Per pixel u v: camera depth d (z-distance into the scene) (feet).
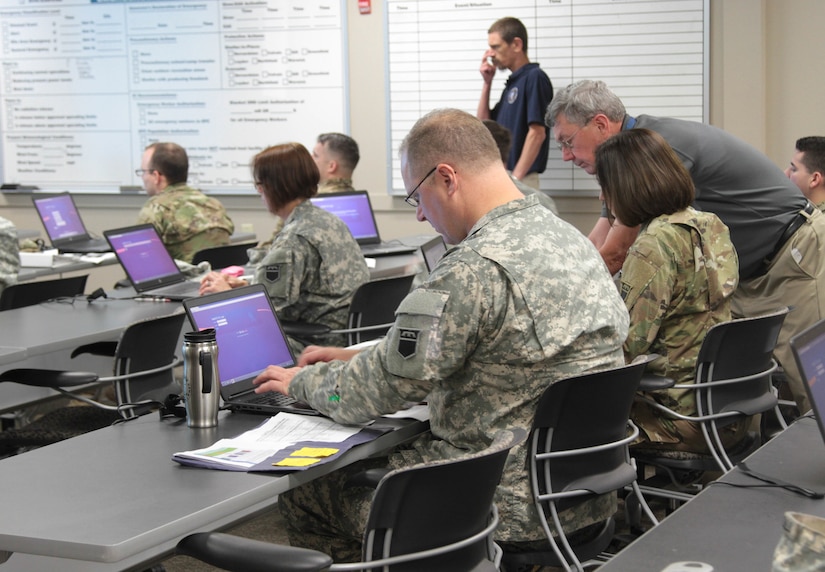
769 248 11.88
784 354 11.68
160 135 23.71
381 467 7.72
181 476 6.34
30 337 11.03
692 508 5.62
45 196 21.30
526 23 20.49
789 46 19.22
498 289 6.89
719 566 4.79
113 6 23.63
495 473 6.06
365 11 21.71
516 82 19.75
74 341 11.02
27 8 24.31
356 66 21.99
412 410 7.87
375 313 12.98
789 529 4.00
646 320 9.21
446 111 7.41
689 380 9.46
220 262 17.28
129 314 12.55
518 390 7.09
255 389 8.10
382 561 5.67
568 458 7.27
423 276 12.59
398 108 21.71
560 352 7.03
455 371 7.11
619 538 9.89
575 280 7.13
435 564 5.98
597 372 6.99
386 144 21.94
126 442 7.18
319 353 8.58
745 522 5.38
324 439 7.05
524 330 6.91
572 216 20.74
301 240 12.80
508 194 7.33
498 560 6.44
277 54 22.53
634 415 9.63
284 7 22.31
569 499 7.32
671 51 19.75
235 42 22.81
